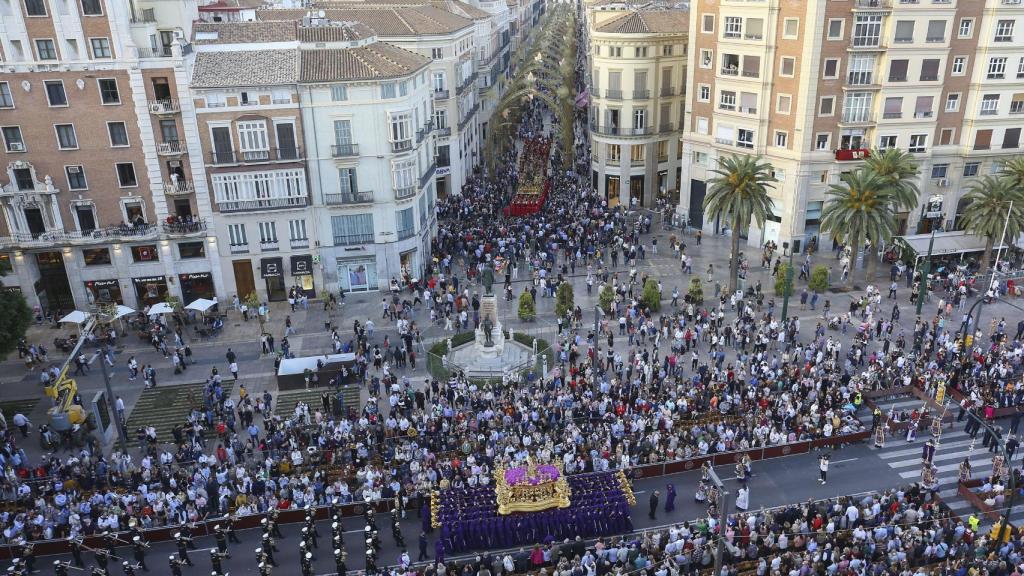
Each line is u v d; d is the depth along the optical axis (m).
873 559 34.41
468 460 41.12
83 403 50.31
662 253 75.81
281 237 64.38
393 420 44.78
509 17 162.88
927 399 48.09
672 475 42.28
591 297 65.25
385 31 83.12
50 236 60.91
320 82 59.75
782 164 73.06
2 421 46.69
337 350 55.66
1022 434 44.84
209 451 44.94
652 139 88.19
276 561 36.75
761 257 74.50
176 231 62.50
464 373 52.25
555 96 113.06
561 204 86.38
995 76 70.94
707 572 33.84
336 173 63.19
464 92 92.69
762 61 71.62
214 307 63.66
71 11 56.19
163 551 37.44
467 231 77.69
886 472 41.94
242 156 61.09
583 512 37.66
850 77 69.31
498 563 35.03
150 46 58.31
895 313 57.41
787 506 37.88
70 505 38.34
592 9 105.56
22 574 35.38
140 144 60.09
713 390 47.56
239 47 62.78
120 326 61.78
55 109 58.28
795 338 55.25
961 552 33.91
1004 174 65.88
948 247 67.50
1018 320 59.50
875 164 63.97
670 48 85.75
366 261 66.75
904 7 67.31
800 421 44.62
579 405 45.81
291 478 40.09
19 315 51.72
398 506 39.00
